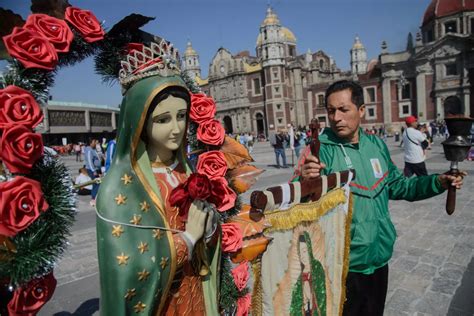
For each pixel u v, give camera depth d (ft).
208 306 5.07
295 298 6.48
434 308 10.70
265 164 53.06
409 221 19.61
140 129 4.16
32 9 4.73
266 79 157.48
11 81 4.23
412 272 13.17
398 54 138.72
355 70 189.88
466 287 11.82
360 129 8.11
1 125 3.76
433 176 7.46
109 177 4.17
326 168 7.59
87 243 18.12
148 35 5.51
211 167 5.87
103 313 3.92
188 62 197.47
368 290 7.47
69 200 4.39
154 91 4.13
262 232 5.83
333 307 7.33
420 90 132.16
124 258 3.90
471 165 37.99
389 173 8.33
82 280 13.74
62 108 97.09
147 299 4.06
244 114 168.35
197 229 4.44
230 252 5.60
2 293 4.29
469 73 121.49
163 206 4.42
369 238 7.31
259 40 169.37
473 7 126.72
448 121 7.07
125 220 4.00
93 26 4.84
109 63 5.33
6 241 3.90
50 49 4.29
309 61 179.93
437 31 134.62
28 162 3.89
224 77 172.24
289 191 6.09
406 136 24.40
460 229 17.71
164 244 4.21
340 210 7.29
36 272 4.08
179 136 4.52
